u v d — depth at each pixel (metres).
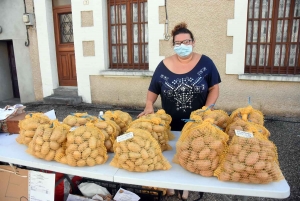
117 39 5.89
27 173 1.91
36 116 1.98
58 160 1.71
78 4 5.75
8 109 2.44
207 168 1.48
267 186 1.40
